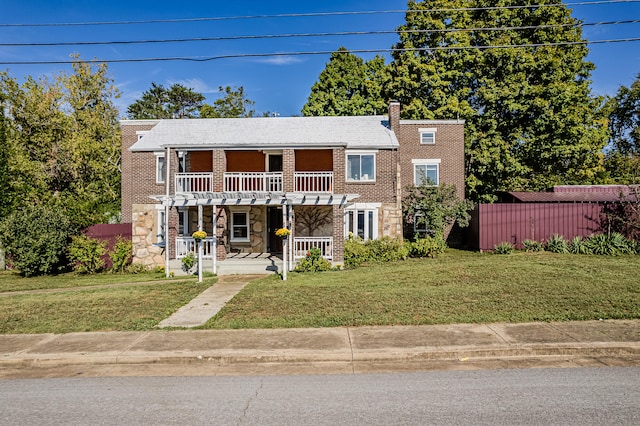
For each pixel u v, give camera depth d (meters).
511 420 4.71
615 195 22.92
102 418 4.96
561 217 20.36
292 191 18.75
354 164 21.39
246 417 4.91
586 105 30.78
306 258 16.53
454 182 25.27
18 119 28.23
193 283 14.41
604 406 5.05
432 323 8.48
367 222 21.25
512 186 31.75
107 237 19.52
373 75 39.94
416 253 19.31
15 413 5.14
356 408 5.10
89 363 7.03
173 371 6.67
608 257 16.48
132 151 20.67
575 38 30.83
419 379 6.08
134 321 9.12
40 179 26.78
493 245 20.84
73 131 30.58
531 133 29.34
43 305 10.88
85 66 33.38
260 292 11.83
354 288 11.91
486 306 9.53
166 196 16.98
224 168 18.95
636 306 9.16
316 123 22.80
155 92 59.81
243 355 7.03
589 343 7.11
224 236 18.25
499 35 31.17
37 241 16.97
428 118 29.44
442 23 30.95
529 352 7.02
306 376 6.31
